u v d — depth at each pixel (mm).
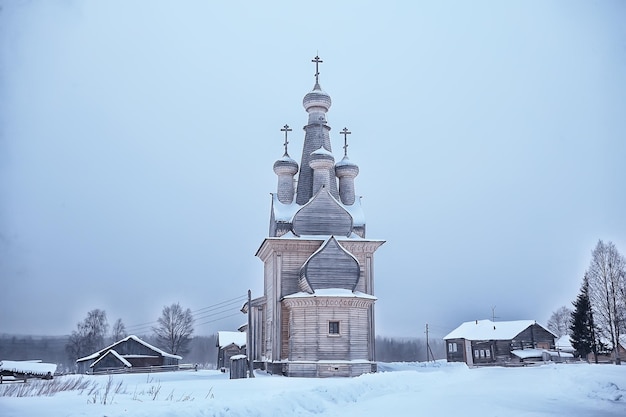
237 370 32250
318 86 44375
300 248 37625
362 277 37750
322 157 40688
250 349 33344
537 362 55594
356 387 20000
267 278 40719
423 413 14625
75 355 81125
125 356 62500
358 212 41500
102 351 63312
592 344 49250
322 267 35062
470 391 20031
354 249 38062
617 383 18734
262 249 40281
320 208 38656
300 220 38188
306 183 41906
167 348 82125
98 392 20766
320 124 43094
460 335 69500
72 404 15875
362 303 34844
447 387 22359
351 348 33969
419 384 23688
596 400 16672
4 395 19406
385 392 20688
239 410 14227
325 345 33844
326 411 15875
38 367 38531
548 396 17906
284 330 36312
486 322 69250
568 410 14656
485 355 66250
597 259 49000
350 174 42812
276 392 18016
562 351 64250
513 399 17109
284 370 35156
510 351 64375
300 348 34031
